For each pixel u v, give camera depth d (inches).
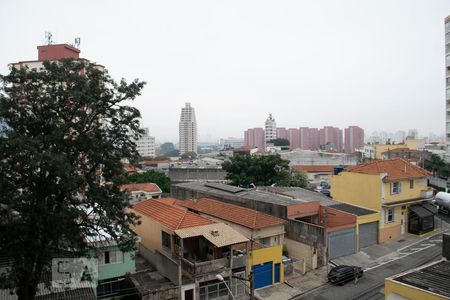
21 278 663.1
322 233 1181.7
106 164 739.4
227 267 942.4
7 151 609.3
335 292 994.7
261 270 1034.7
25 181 655.1
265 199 1416.1
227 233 986.7
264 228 1135.0
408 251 1314.0
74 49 2010.3
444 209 1881.2
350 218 1284.4
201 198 1552.7
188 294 897.5
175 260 987.9
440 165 2925.7
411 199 1540.4
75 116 721.0
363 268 1170.0
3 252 685.3
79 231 725.3
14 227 646.5
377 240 1396.4
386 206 1414.9
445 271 666.2
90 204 735.7
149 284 920.9
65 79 705.6
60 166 590.6
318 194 1664.6
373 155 4407.0
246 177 2084.2
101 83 746.8
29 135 679.1
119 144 768.9
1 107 657.6
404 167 1587.1
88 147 701.3
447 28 3090.6
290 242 1246.9
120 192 784.9
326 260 1165.1
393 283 615.8
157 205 1226.0
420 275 648.4
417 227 1501.0
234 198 1508.4
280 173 2144.4
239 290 969.5
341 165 3321.9
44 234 658.8
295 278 1096.2
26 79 690.2
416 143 4670.3
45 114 689.6
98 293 909.8
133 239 799.7
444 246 747.4
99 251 893.2
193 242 1046.4
